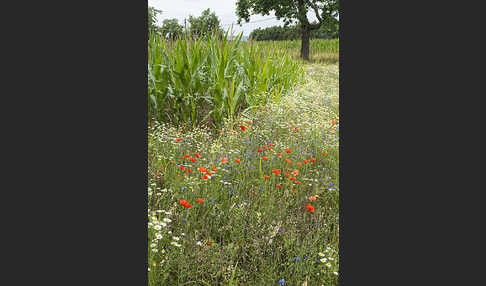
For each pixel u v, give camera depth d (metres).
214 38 4.08
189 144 3.02
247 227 1.92
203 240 1.76
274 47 7.06
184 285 1.54
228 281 1.55
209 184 2.26
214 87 3.81
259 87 4.89
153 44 3.60
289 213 2.17
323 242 1.86
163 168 2.42
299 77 8.39
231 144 3.12
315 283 1.61
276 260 1.67
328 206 2.26
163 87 3.63
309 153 3.11
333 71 11.88
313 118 4.07
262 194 2.25
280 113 4.09
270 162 2.78
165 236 1.71
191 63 3.75
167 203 2.03
